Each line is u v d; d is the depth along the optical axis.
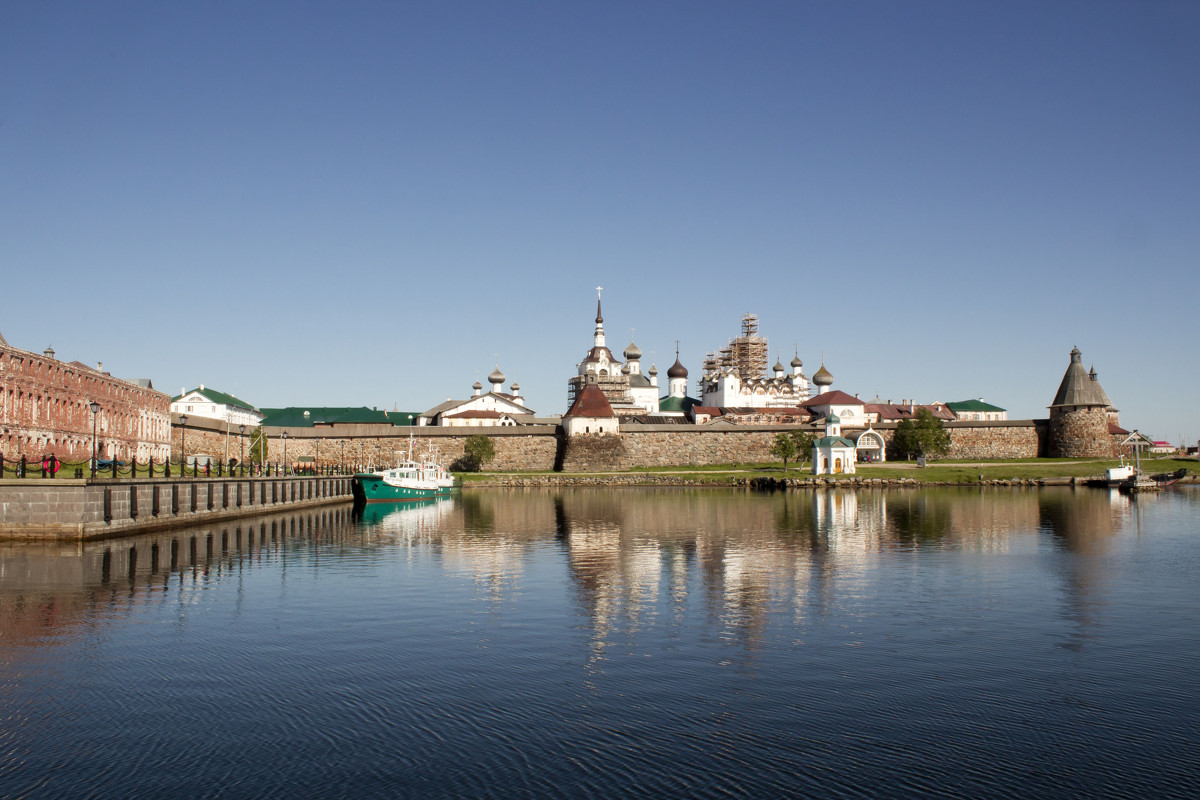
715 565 49.00
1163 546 58.44
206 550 54.47
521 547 57.81
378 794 17.97
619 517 82.69
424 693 24.23
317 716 22.34
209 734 21.08
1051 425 184.62
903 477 150.62
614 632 31.62
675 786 18.44
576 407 170.38
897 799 17.95
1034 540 62.22
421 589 40.62
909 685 25.14
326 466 125.75
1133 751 20.38
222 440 143.12
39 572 43.88
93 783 18.36
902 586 41.78
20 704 23.12
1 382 69.94
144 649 28.75
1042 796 18.17
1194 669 26.92
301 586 41.31
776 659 27.91
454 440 171.00
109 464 62.00
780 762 19.69
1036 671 26.64
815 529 70.12
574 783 18.53
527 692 24.38
